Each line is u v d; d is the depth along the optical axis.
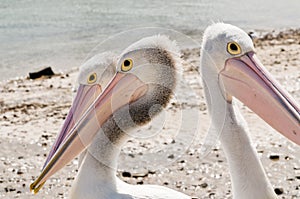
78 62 18.72
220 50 5.77
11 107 13.34
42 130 11.39
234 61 5.74
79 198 5.37
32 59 19.38
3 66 18.42
